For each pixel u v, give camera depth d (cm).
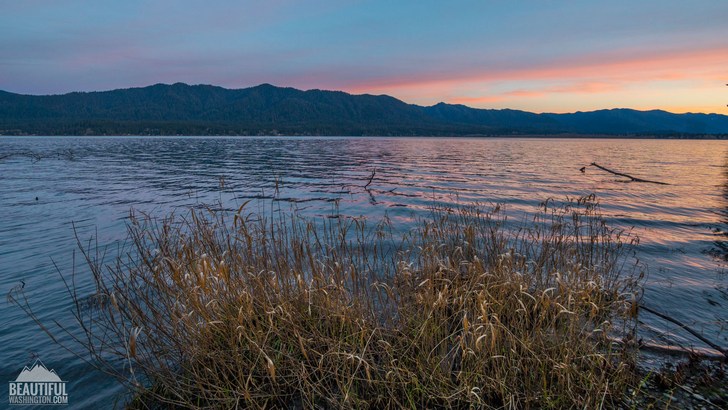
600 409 372
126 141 15275
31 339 565
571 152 8919
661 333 549
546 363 424
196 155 6719
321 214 1594
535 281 611
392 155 7331
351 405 387
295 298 510
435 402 398
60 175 3288
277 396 402
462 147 12250
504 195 2188
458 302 535
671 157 6881
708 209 1717
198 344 430
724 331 563
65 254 1016
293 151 8600
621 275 801
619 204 1845
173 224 1276
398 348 460
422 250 636
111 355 505
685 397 407
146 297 469
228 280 479
